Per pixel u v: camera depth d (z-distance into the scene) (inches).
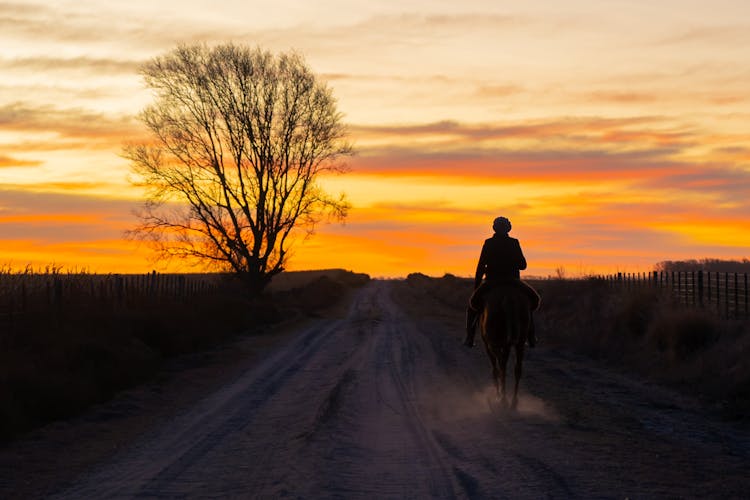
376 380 788.6
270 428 554.9
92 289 1053.2
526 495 347.6
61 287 908.6
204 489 378.0
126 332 958.4
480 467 405.7
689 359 818.2
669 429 553.6
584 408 629.9
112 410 642.2
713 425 572.4
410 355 1023.0
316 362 983.6
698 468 414.0
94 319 941.2
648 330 967.6
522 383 776.9
